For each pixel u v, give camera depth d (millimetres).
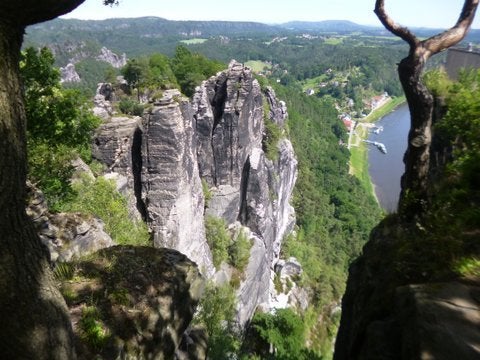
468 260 5918
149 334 9688
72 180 31938
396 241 7906
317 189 110125
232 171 56969
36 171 24922
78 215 18562
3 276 5348
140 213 41656
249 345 45688
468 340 4500
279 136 76562
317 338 59500
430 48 7801
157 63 58312
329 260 88938
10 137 5109
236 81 54812
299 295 67750
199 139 54469
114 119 41125
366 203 111938
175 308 10812
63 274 10633
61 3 5191
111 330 9180
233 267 53938
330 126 157625
